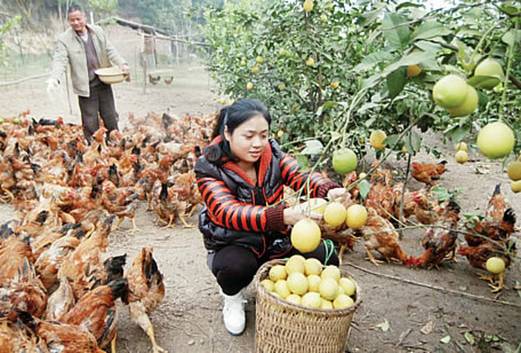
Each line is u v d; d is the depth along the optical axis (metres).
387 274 3.76
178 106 12.74
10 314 2.25
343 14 5.01
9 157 5.19
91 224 3.69
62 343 2.24
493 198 4.11
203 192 2.70
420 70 1.46
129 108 12.18
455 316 3.19
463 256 4.16
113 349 2.66
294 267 2.49
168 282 3.56
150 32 19.89
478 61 1.33
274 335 2.41
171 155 5.48
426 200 4.40
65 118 10.57
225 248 2.81
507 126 1.23
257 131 2.51
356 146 4.84
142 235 4.52
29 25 20.36
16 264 2.85
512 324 3.10
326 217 1.95
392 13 1.42
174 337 2.92
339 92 5.39
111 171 4.99
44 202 3.91
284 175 2.82
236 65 6.36
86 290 2.73
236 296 2.94
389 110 3.23
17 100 12.28
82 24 6.32
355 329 3.02
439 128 2.82
